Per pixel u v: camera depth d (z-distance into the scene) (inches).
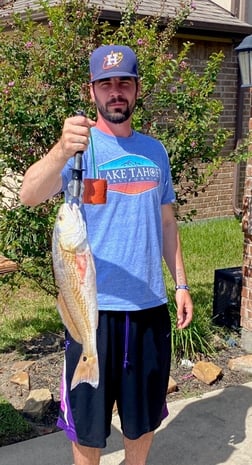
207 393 164.9
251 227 185.6
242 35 362.9
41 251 181.6
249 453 136.9
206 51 359.3
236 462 133.5
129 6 208.8
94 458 108.6
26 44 179.3
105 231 100.7
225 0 388.2
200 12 354.0
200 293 242.7
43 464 129.7
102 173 100.0
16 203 183.0
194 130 185.5
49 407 152.8
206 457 135.1
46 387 164.1
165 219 114.8
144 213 102.6
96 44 189.0
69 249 87.7
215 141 194.9
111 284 101.8
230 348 195.0
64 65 176.2
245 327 193.3
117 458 133.2
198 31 344.8
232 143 382.3
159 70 181.9
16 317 216.8
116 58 97.8
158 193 105.6
